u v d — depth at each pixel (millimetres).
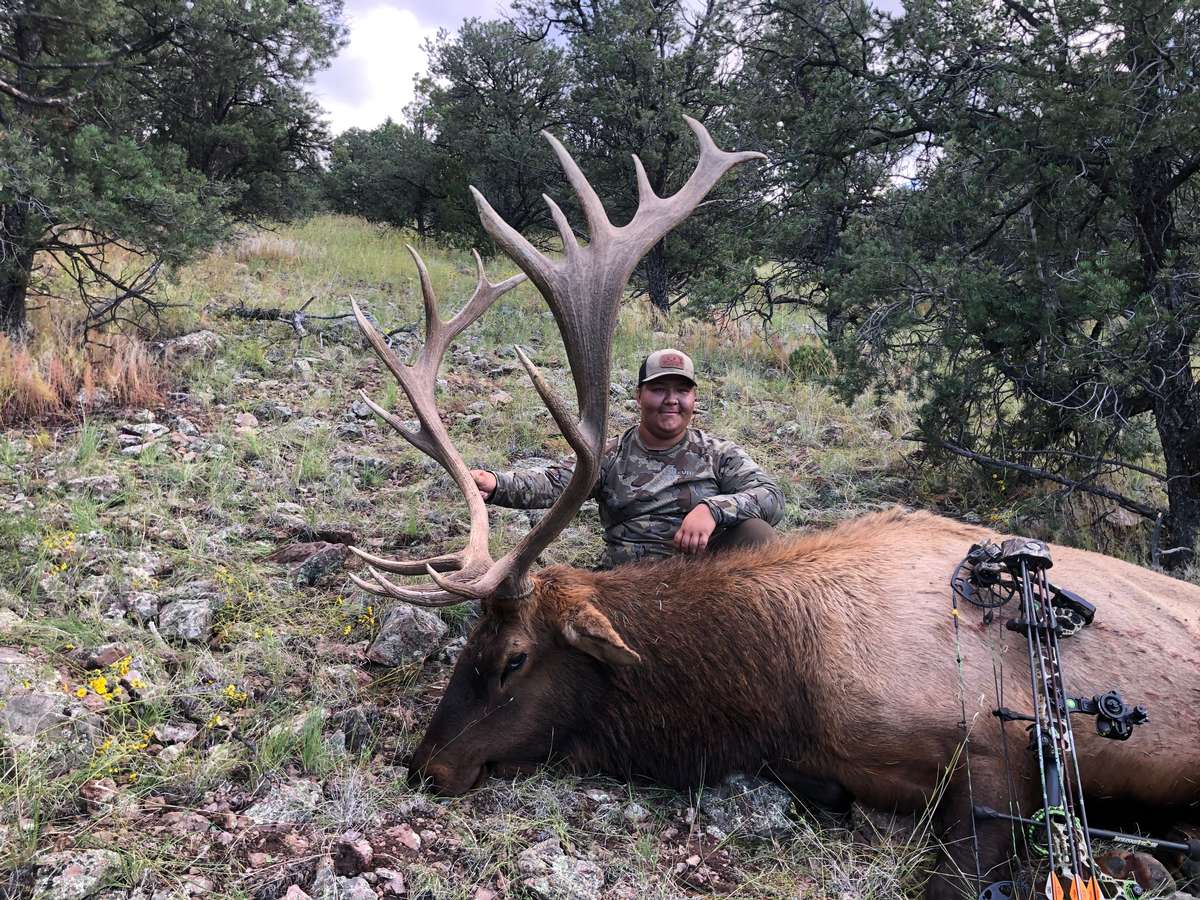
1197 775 3078
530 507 4211
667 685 3240
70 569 3916
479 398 7312
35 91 7965
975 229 6543
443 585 2980
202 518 4727
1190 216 6188
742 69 10070
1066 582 3301
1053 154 5793
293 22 11820
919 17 7129
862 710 3072
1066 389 5625
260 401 6590
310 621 3943
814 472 6328
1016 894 2703
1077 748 3021
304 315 8742
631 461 4230
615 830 3008
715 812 3145
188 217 7469
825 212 9305
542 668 3215
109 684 3199
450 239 18281
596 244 3096
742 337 10047
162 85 13430
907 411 7379
